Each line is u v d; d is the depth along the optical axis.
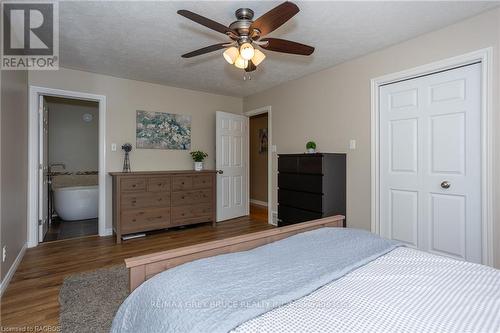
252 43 2.03
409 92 2.71
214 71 3.60
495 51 2.11
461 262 1.28
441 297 0.95
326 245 1.45
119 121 3.88
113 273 2.48
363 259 1.28
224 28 1.87
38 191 3.34
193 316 0.81
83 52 2.95
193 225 4.33
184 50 2.91
